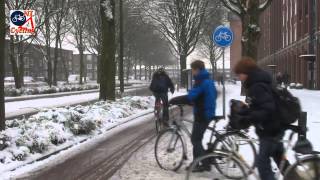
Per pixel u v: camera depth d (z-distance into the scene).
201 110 7.76
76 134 12.98
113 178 8.04
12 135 10.05
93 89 50.19
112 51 21.55
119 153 10.46
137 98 23.02
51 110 14.19
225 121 14.41
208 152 7.63
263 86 5.84
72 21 49.31
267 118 5.88
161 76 13.62
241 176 6.45
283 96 5.96
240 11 23.52
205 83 7.72
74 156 10.23
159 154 8.62
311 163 6.19
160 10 50.00
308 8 47.50
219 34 14.93
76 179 8.06
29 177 8.23
